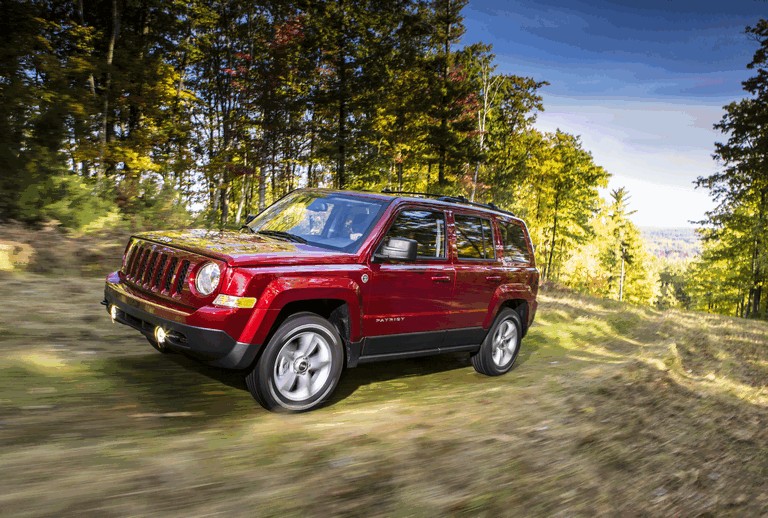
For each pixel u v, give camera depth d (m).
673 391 6.57
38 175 10.13
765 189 34.12
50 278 7.67
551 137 43.53
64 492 2.57
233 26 28.16
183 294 3.92
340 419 4.19
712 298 41.31
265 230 5.26
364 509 2.79
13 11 11.63
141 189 12.17
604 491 3.45
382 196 5.11
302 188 5.84
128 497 2.60
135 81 17.14
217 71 29.02
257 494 2.80
